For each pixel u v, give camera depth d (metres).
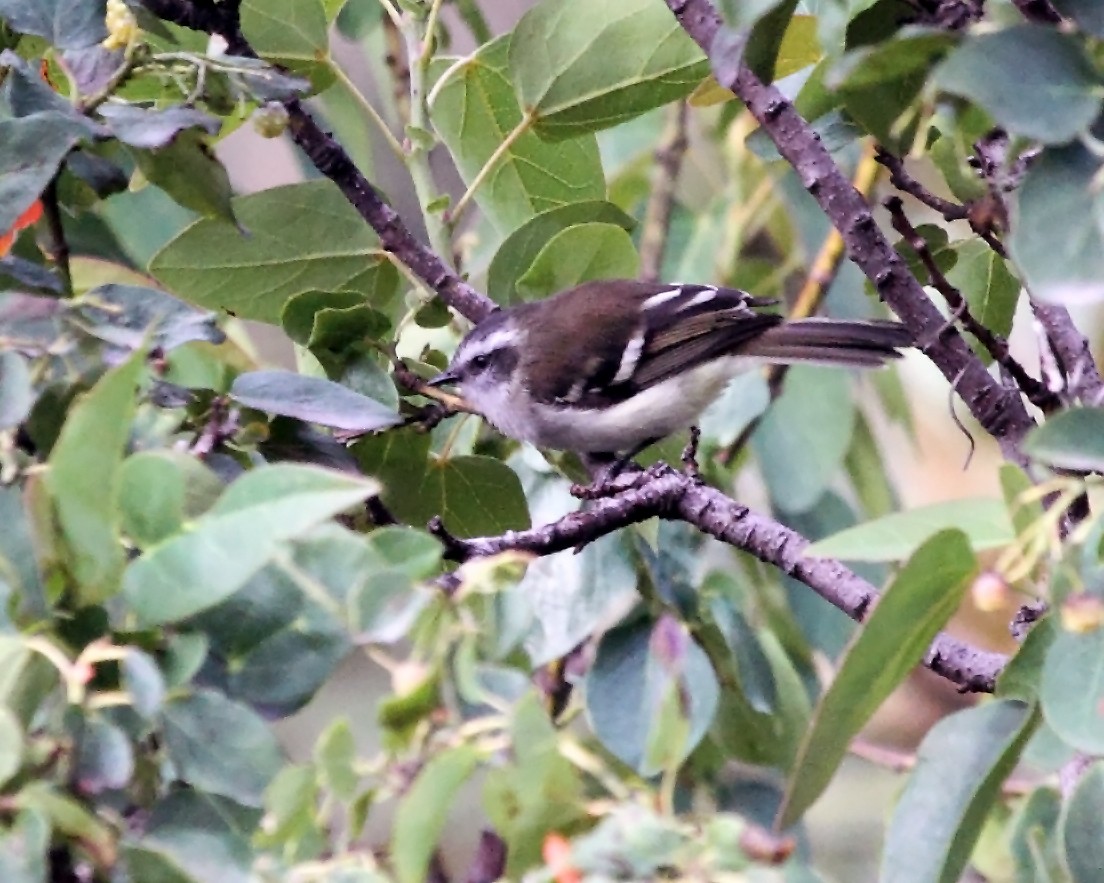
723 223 10.48
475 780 4.55
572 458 9.13
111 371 3.90
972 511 4.46
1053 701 3.92
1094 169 3.96
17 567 4.00
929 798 4.30
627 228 7.83
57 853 3.83
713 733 7.16
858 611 6.01
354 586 4.09
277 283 7.43
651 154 10.92
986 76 3.97
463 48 10.50
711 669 6.29
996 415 5.97
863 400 10.70
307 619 4.26
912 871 4.25
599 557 6.68
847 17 5.81
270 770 3.96
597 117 7.52
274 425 5.77
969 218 5.85
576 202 7.72
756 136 7.06
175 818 3.93
